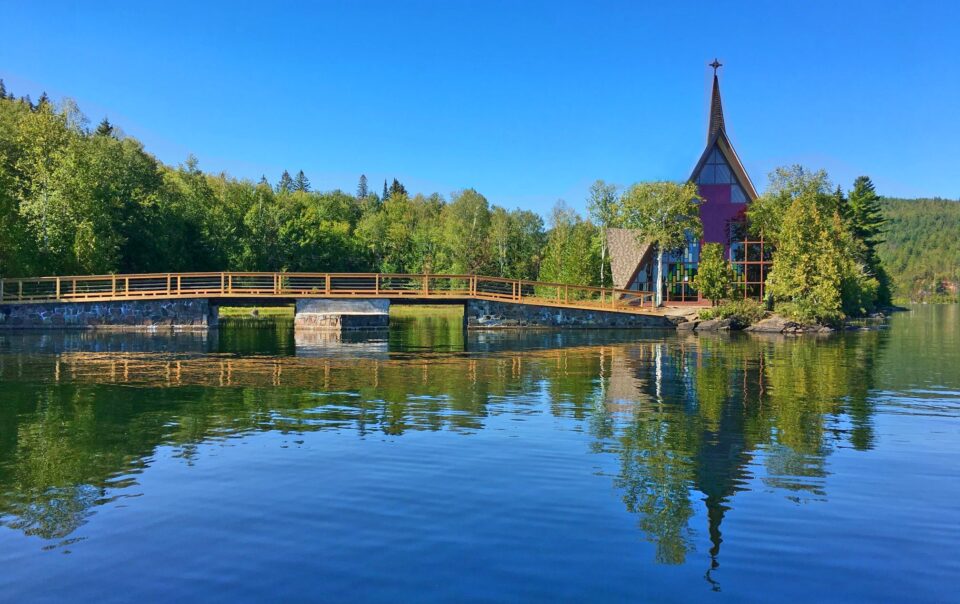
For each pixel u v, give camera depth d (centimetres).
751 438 1020
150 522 660
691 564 571
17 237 3816
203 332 3406
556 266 6750
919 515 694
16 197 4006
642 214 4878
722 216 5369
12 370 1766
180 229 5731
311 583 532
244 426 1082
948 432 1073
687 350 2559
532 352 2428
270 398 1348
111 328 3478
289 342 2812
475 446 958
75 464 859
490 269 7844
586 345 2783
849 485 790
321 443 972
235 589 523
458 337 3238
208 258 6072
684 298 5431
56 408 1227
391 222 9888
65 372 1728
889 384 1622
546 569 559
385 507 702
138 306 3497
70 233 4109
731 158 5325
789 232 4272
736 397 1406
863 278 6178
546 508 702
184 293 3506
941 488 782
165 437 1005
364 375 1714
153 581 537
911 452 945
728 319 3944
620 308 4069
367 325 3712
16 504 711
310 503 713
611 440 1001
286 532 635
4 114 5297
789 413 1226
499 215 8819
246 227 6662
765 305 4275
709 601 509
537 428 1080
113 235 4484
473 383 1584
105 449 934
